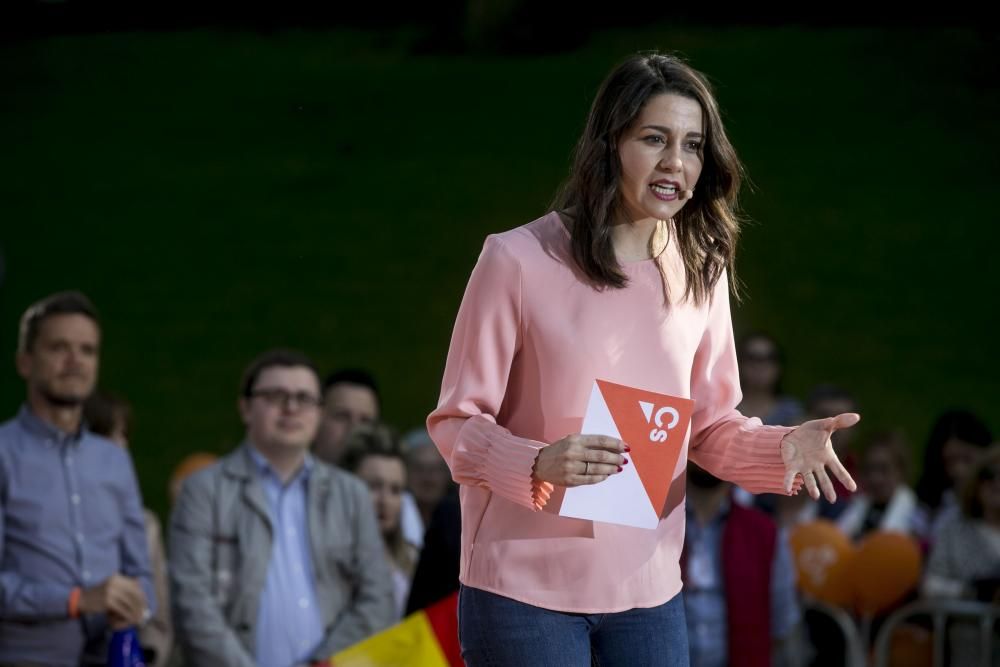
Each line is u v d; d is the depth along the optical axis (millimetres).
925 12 53281
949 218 45531
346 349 41719
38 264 44125
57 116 50281
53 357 14539
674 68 8211
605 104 8211
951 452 22031
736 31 53875
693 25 54531
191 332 41844
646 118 8055
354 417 20203
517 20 53719
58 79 51781
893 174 47344
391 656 13633
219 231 45844
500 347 8195
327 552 15664
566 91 52219
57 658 13930
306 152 49219
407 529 18953
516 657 8031
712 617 15117
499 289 8164
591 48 53812
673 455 8117
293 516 15680
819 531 18609
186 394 39438
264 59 53875
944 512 20938
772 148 48312
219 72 52938
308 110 51062
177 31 54625
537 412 8195
